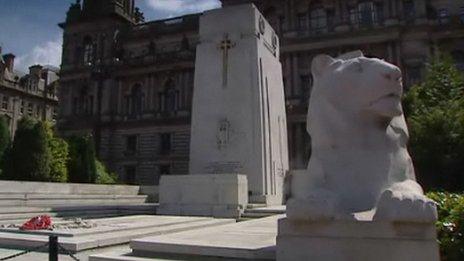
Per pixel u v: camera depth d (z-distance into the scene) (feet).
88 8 203.31
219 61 53.01
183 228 32.68
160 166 177.58
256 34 52.49
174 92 183.11
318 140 16.65
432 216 13.26
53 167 78.23
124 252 20.34
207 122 52.03
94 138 186.29
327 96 16.66
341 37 155.84
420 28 148.36
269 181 50.42
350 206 14.85
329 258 14.15
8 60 251.39
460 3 153.28
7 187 47.42
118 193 67.00
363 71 15.87
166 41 193.57
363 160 15.52
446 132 55.67
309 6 166.09
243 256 17.67
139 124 183.52
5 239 26.63
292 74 160.86
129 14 209.56
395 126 16.46
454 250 16.90
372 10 157.28
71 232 27.84
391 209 13.61
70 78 198.90
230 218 40.83
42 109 256.52
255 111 50.52
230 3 172.35
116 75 192.03
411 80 147.64
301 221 14.67
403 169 15.84
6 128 84.12
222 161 50.47
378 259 13.60
